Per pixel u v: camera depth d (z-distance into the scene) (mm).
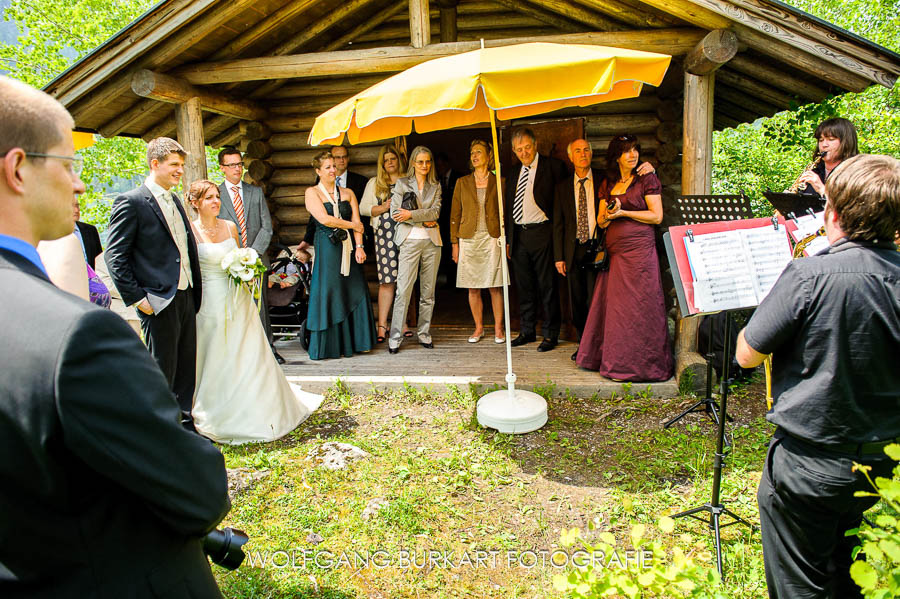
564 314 6242
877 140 9938
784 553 2021
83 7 15453
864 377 1763
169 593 1184
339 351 5789
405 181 5637
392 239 5945
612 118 6465
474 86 3268
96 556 1088
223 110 6145
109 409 1016
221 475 1253
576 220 5305
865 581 1276
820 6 12758
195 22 4988
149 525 1181
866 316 1739
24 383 979
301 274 6359
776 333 1897
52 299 1050
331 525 3176
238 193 5496
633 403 4586
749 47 4688
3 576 1046
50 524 1043
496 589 2682
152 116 6344
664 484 3447
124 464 1037
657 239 6246
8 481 1005
